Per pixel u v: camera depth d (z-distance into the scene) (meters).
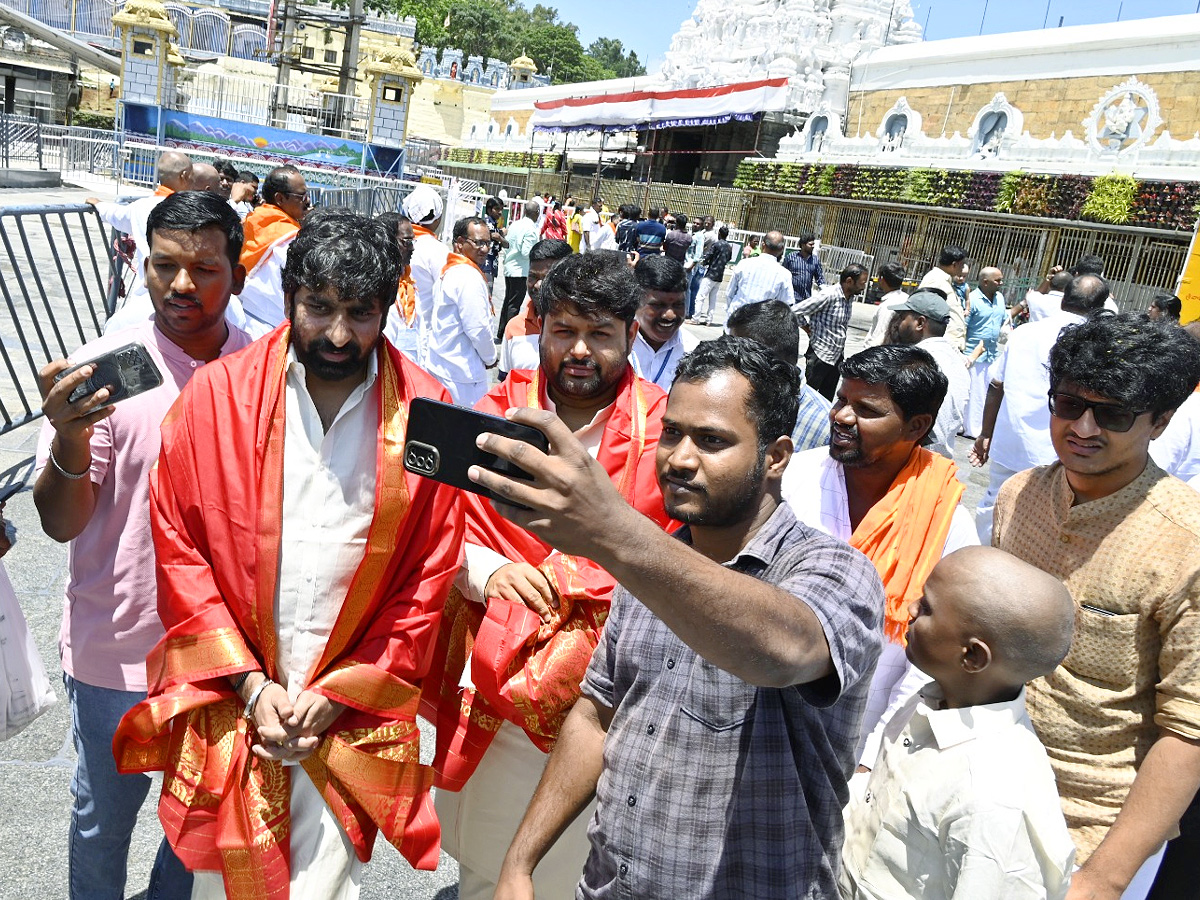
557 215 17.39
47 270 9.62
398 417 2.12
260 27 52.25
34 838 2.87
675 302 4.36
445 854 3.20
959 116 26.27
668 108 31.30
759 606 1.27
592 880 1.77
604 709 1.89
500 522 2.51
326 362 2.01
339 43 51.28
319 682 2.03
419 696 2.18
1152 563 2.22
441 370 6.13
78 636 2.34
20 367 6.68
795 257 14.51
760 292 10.73
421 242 6.53
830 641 1.43
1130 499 2.32
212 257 2.42
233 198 8.31
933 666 1.86
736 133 33.22
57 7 46.75
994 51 25.25
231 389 2.08
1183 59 20.56
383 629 2.12
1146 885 2.42
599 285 2.49
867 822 1.91
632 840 1.66
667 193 32.34
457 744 2.44
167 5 51.03
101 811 2.37
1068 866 1.70
